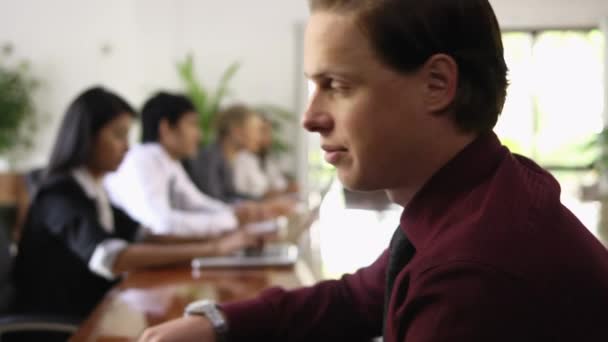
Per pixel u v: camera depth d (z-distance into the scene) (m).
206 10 6.75
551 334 0.48
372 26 0.51
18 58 5.74
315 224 2.36
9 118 5.57
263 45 6.76
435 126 0.54
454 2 0.52
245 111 3.94
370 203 2.11
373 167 0.54
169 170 2.51
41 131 5.80
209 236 2.28
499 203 0.51
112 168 1.84
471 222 0.50
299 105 6.62
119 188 2.44
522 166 0.60
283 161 6.56
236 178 4.18
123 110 1.81
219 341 0.81
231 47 6.79
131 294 1.38
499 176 0.54
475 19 0.54
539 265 0.48
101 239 1.68
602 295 0.50
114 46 5.91
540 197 0.54
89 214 1.72
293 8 6.65
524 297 0.47
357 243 1.92
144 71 6.78
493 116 0.56
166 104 2.53
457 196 0.55
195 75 6.82
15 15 5.73
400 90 0.52
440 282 0.48
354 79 0.52
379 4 0.51
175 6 6.77
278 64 6.77
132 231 2.10
